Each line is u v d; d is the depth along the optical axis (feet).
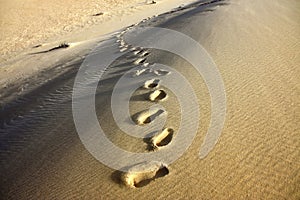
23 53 39.88
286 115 9.25
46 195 7.89
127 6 64.18
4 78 29.76
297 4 21.99
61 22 56.75
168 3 60.90
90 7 67.05
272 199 6.45
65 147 9.94
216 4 25.94
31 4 72.95
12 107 17.75
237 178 7.16
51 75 23.21
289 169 7.16
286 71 12.07
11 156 10.60
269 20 18.63
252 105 10.08
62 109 13.65
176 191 7.10
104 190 7.56
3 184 8.96
